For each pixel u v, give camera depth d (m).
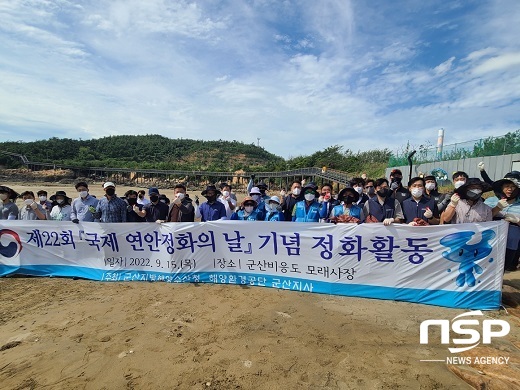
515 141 14.38
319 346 3.27
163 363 3.01
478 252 4.11
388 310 4.14
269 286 5.09
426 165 20.48
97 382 2.75
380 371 2.84
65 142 104.56
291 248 4.95
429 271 4.30
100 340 3.45
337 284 4.72
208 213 6.05
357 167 38.78
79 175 72.06
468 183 4.38
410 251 4.38
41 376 2.84
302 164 51.75
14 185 53.72
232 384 2.69
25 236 6.04
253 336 3.49
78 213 6.44
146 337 3.51
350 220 5.15
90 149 104.25
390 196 5.50
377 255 4.52
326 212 5.89
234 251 5.25
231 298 4.64
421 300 4.33
